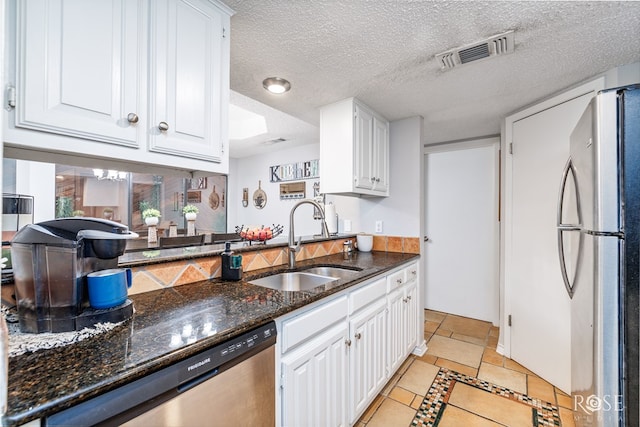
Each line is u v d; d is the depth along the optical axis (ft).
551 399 5.98
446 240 11.27
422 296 8.27
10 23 2.33
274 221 14.70
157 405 2.24
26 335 2.55
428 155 11.65
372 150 7.62
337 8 3.88
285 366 3.51
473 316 10.66
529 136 7.14
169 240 10.61
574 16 3.98
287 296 3.93
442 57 5.06
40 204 10.69
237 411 2.90
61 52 2.55
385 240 8.72
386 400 6.01
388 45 4.72
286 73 5.65
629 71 5.24
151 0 3.14
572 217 5.17
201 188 17.60
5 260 3.01
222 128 3.83
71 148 2.62
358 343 5.06
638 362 3.51
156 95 3.17
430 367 7.30
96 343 2.49
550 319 6.53
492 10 3.89
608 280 3.67
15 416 1.61
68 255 2.67
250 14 4.00
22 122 2.36
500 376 6.86
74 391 1.85
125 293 3.08
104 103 2.80
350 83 6.09
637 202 3.55
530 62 5.21
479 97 6.79
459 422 5.36
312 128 10.91
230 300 3.75
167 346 2.46
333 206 9.94
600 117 3.76
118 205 14.92
